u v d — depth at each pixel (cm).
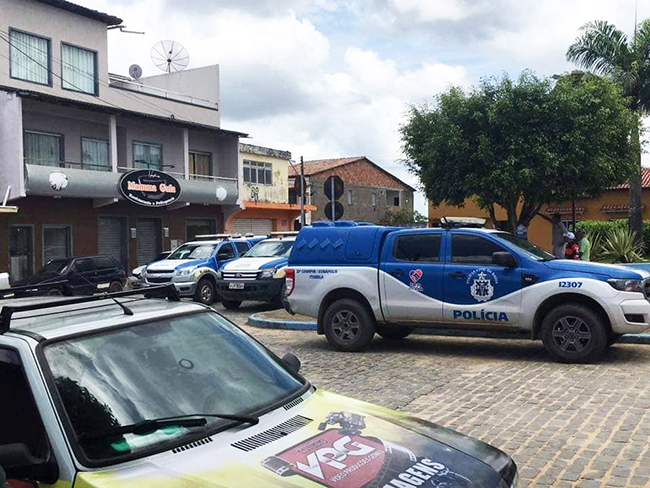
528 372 880
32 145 2602
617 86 2178
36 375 302
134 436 297
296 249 1092
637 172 2256
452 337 1177
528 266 938
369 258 1032
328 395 378
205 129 3184
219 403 335
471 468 297
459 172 2125
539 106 2014
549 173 2012
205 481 267
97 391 312
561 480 506
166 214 3098
